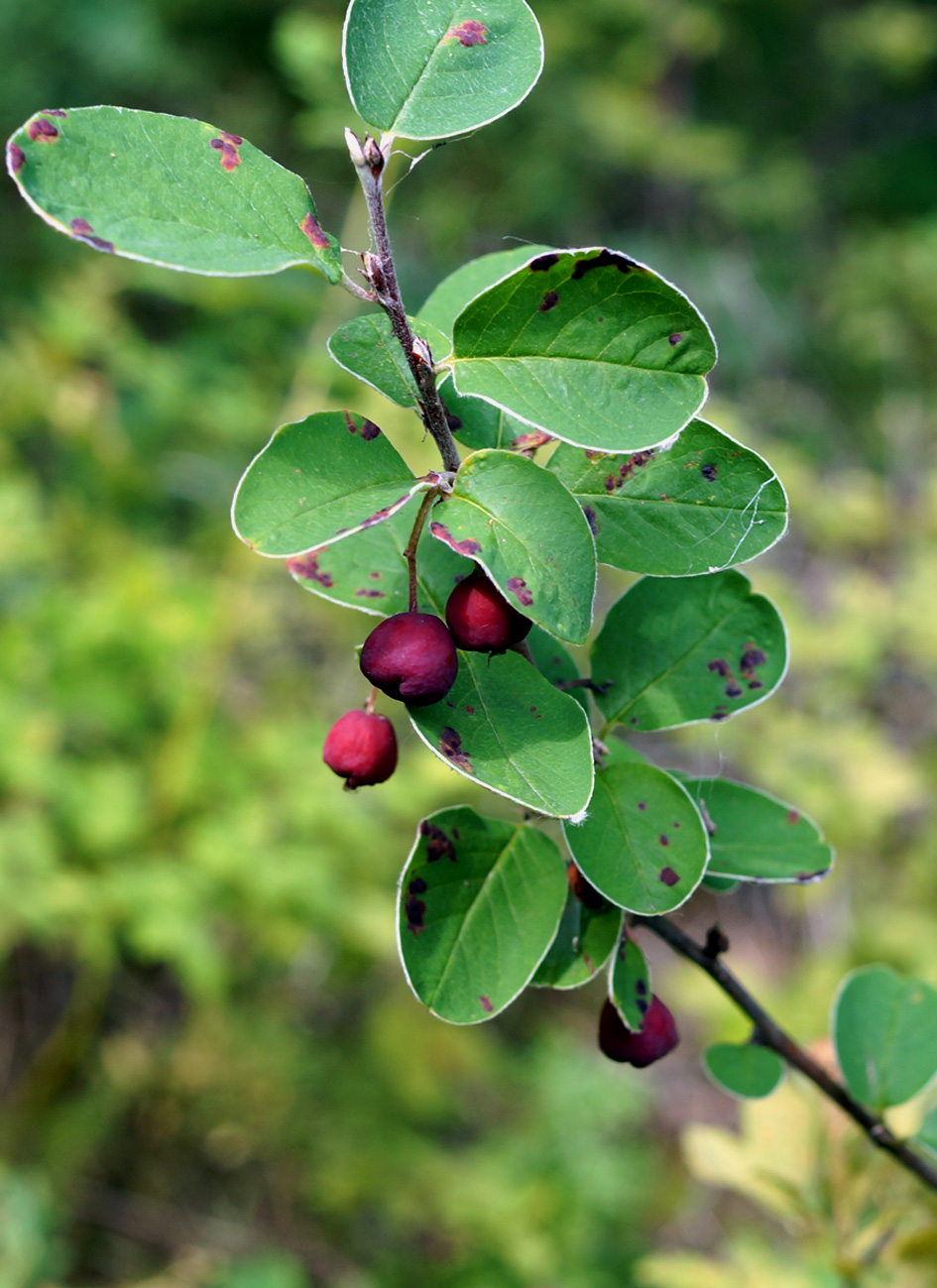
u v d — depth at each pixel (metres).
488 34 0.30
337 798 0.72
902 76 2.08
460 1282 0.72
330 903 0.69
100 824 0.67
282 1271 0.68
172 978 0.82
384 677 0.29
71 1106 0.74
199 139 0.29
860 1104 0.35
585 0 1.77
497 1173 0.76
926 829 0.97
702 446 0.31
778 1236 0.77
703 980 0.85
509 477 0.29
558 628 0.29
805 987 0.85
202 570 0.87
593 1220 0.75
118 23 1.54
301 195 0.29
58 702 0.70
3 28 1.49
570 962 0.31
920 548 1.13
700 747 0.94
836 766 0.92
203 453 0.92
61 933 0.68
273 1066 0.76
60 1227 0.70
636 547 0.31
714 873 0.33
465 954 0.31
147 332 1.19
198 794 0.72
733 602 0.33
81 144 0.28
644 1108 0.81
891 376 1.64
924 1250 0.37
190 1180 0.76
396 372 0.30
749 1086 0.34
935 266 1.76
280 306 0.84
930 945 0.87
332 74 0.86
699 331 0.29
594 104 1.68
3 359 0.83
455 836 0.31
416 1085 0.78
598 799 0.31
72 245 1.30
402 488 0.30
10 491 0.77
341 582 0.32
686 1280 0.45
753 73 2.10
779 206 1.80
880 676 1.06
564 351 0.29
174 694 0.74
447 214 1.52
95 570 0.81
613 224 1.81
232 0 1.62
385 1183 0.74
